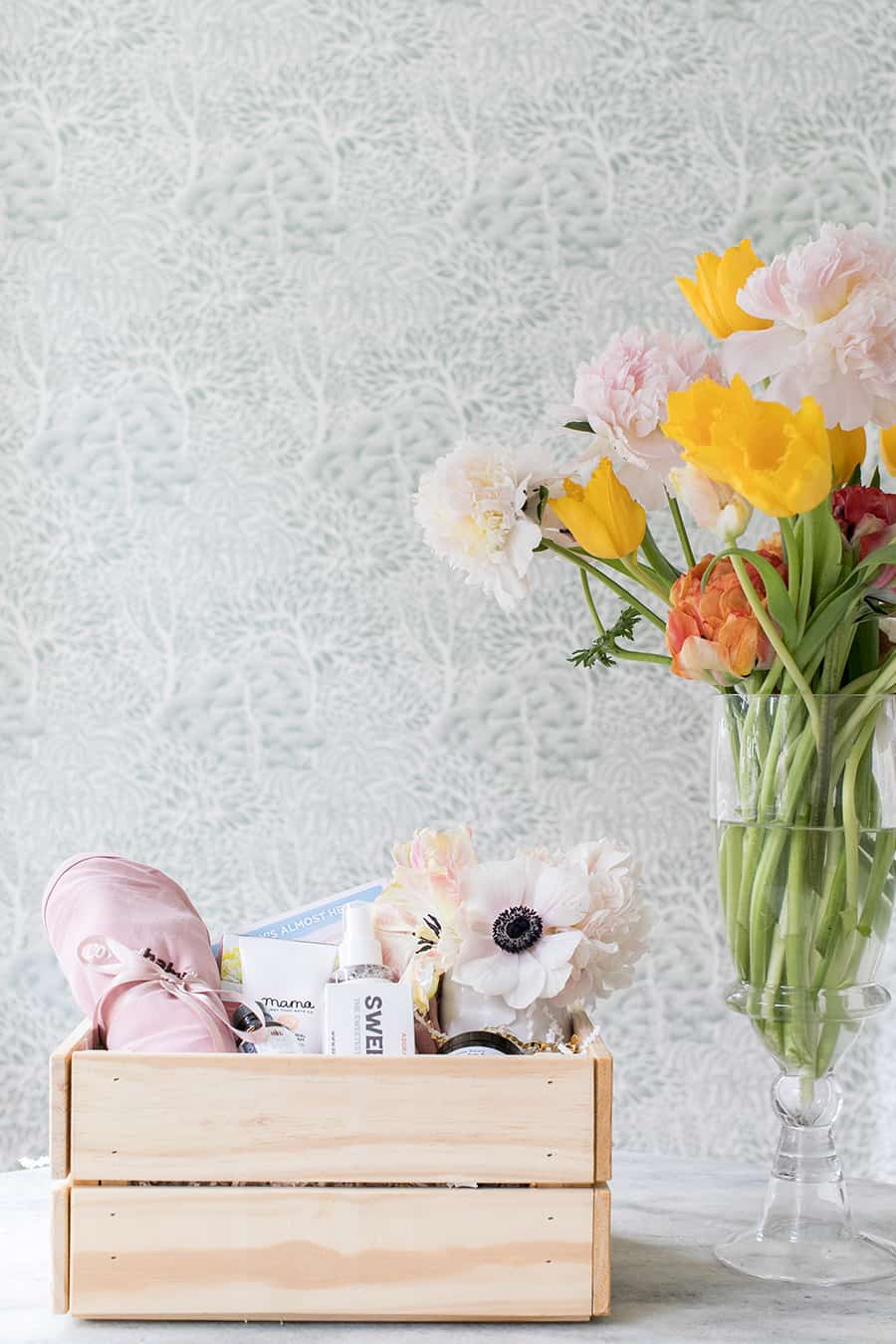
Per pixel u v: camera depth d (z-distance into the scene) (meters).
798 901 0.82
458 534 0.83
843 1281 0.83
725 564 0.84
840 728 0.81
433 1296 0.74
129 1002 0.80
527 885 0.84
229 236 1.33
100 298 1.34
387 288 1.32
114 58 1.34
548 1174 0.74
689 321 1.30
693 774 1.29
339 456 1.32
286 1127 0.74
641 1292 0.82
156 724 1.32
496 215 1.31
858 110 1.30
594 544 0.81
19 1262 0.86
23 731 1.33
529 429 1.31
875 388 0.72
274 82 1.33
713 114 1.30
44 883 1.33
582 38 1.31
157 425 1.33
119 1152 0.74
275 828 1.31
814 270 0.72
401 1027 0.78
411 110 1.32
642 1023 1.29
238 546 1.32
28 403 1.34
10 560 1.34
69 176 1.34
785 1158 0.88
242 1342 0.74
